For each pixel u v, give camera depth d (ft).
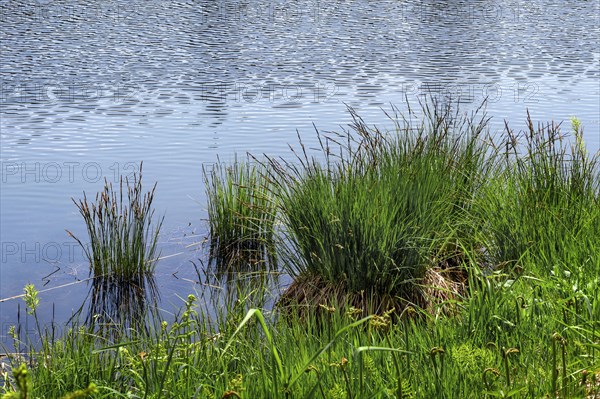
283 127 60.85
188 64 90.02
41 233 40.09
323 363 18.79
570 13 146.61
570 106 66.64
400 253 30.50
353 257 30.55
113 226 36.01
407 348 19.24
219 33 116.06
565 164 31.71
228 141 56.80
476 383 17.65
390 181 32.27
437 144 36.06
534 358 19.16
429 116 38.40
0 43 102.99
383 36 114.42
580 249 25.98
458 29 122.93
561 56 96.07
